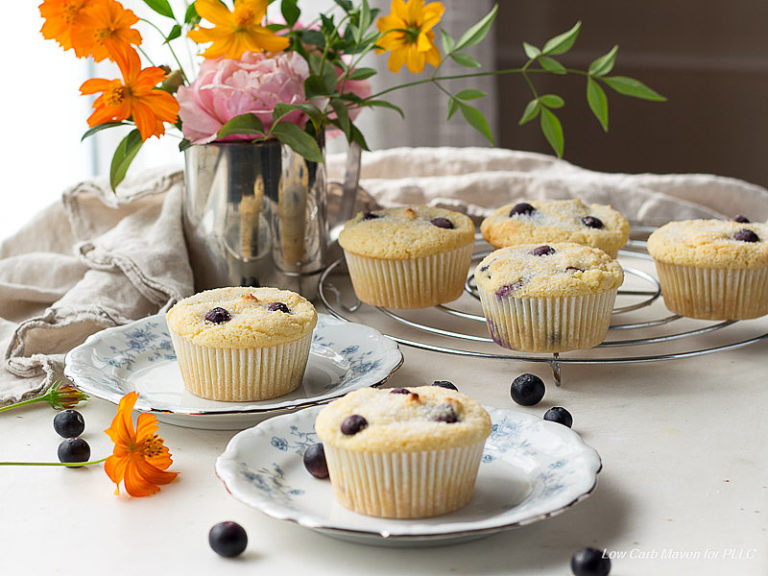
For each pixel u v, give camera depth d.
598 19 1.62
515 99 1.66
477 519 0.56
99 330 0.75
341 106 0.75
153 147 1.39
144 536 0.57
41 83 1.32
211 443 0.64
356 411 0.57
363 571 0.54
